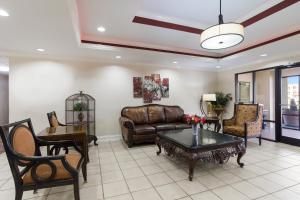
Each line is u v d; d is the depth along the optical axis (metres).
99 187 2.18
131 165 2.88
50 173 1.59
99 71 4.50
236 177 2.42
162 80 5.24
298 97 3.94
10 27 2.46
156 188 2.16
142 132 3.95
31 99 3.94
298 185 2.19
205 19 3.02
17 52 3.78
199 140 2.71
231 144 2.64
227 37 2.11
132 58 4.45
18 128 1.72
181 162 3.01
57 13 2.07
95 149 3.77
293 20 2.77
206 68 5.80
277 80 4.27
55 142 2.12
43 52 3.82
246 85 5.17
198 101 5.78
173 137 2.92
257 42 3.81
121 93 4.73
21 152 1.63
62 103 4.16
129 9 2.46
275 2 2.36
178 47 4.31
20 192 1.51
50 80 4.08
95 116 4.46
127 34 3.44
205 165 2.84
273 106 4.52
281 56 4.13
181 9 2.69
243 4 2.51
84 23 2.93
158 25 3.02
